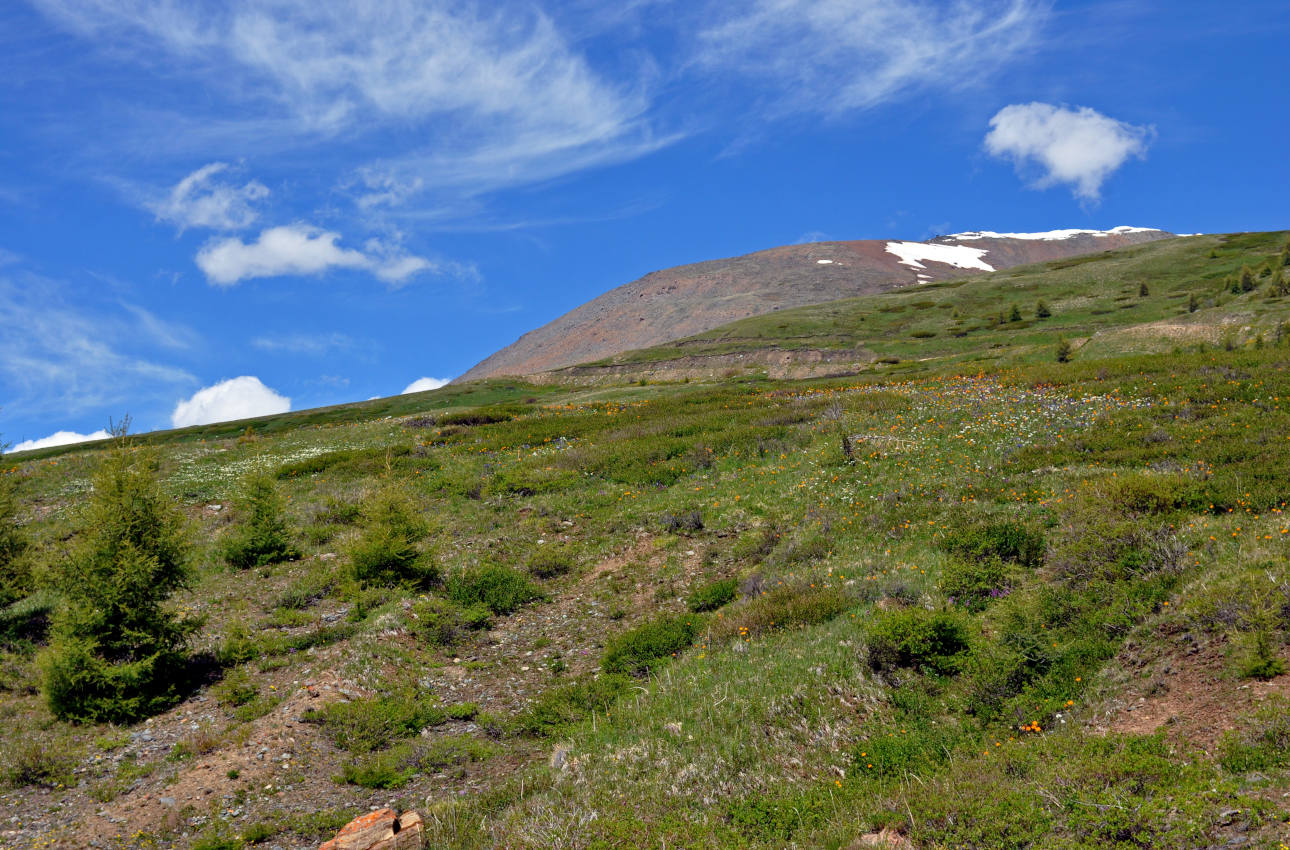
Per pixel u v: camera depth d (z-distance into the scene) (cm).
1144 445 1931
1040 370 3747
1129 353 5644
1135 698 870
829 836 744
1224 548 1127
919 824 719
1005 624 1118
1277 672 797
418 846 827
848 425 2725
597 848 788
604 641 1559
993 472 1950
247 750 1101
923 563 1456
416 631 1564
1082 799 685
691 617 1536
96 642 1234
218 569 1961
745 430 2941
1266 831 577
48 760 1070
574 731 1155
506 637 1620
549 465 2839
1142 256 13125
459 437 3656
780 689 1078
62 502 2670
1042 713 914
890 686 1047
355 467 3006
